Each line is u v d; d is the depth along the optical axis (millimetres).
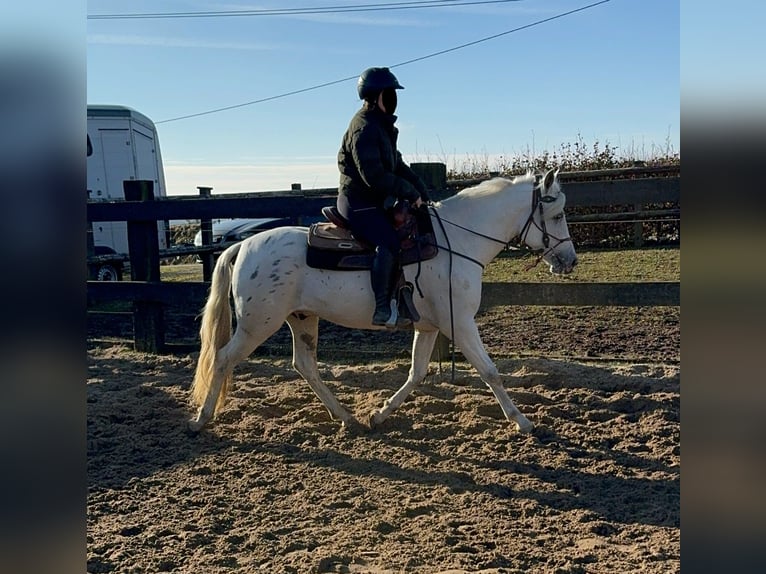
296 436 4770
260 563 3102
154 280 7094
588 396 5328
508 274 10570
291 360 6738
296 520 3533
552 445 4477
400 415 5086
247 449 4570
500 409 5113
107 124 15273
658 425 4715
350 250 4465
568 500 3725
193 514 3621
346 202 4473
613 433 4660
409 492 3857
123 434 4867
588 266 10883
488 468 4176
